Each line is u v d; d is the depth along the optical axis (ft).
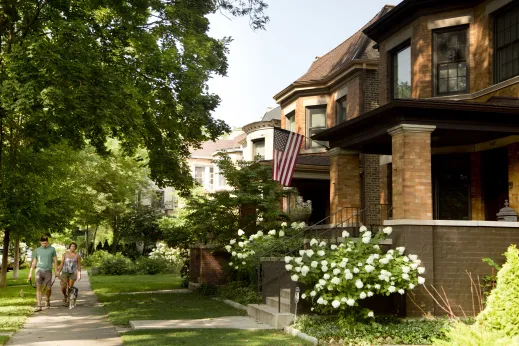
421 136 41.14
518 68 48.01
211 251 66.18
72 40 47.55
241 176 64.49
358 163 55.57
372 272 35.27
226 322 41.01
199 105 61.93
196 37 62.95
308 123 83.92
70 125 45.70
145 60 57.41
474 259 39.73
